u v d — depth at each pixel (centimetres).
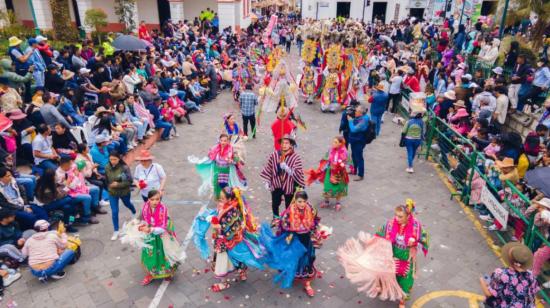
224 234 564
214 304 579
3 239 639
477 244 729
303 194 566
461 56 1702
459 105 1079
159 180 728
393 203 880
